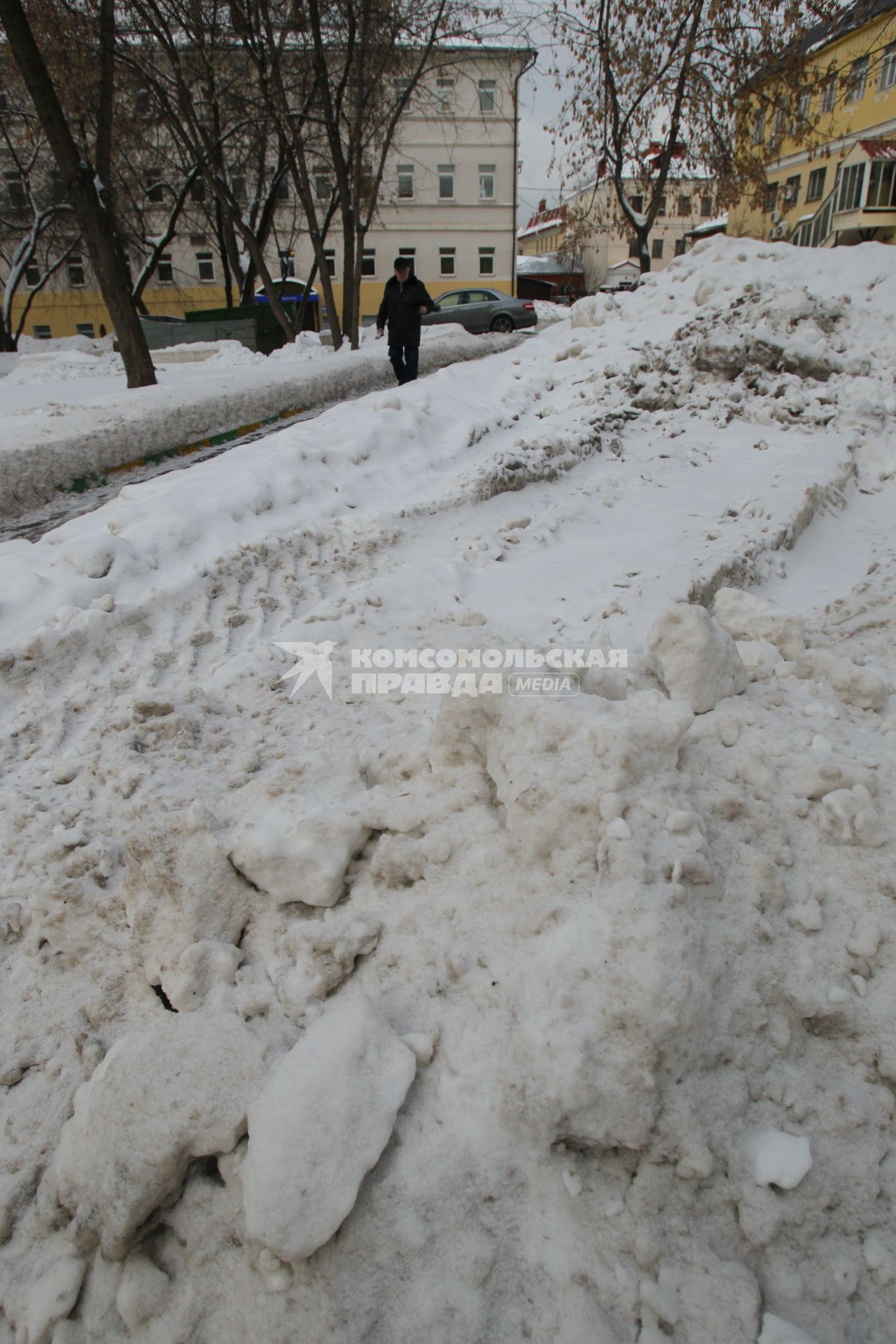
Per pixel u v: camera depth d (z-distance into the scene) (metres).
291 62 18.61
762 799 2.28
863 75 16.69
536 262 50.50
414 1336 1.51
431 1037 1.90
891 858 2.11
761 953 1.92
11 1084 2.02
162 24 16.06
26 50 10.09
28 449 6.71
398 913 2.16
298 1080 1.71
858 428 7.52
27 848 2.64
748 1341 1.49
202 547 4.70
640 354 9.52
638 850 1.90
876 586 4.21
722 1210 1.66
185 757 3.02
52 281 38.34
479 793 2.35
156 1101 1.73
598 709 2.30
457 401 7.75
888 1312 1.56
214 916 2.19
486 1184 1.68
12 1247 1.70
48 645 3.69
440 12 17.14
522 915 2.00
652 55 17.05
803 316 8.97
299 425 7.07
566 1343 1.49
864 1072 1.83
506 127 38.12
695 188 19.73
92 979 2.24
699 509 6.03
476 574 4.78
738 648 3.25
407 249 40.12
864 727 2.70
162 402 8.92
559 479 6.74
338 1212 1.57
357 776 2.60
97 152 12.71
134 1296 1.58
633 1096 1.65
